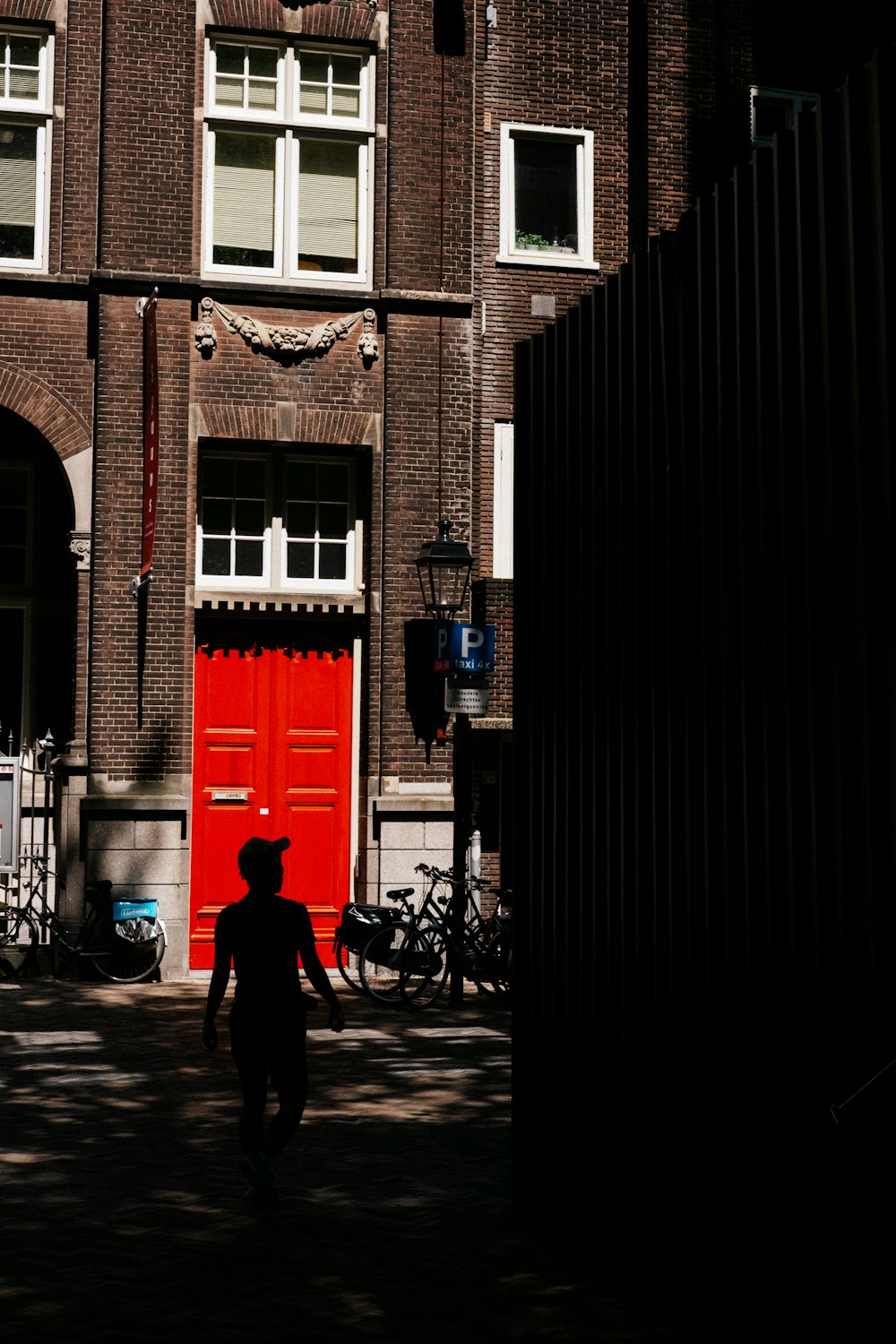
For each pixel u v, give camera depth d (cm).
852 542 502
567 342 711
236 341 1586
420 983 1419
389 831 1586
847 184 508
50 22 1570
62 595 1669
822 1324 505
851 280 501
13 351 1539
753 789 550
